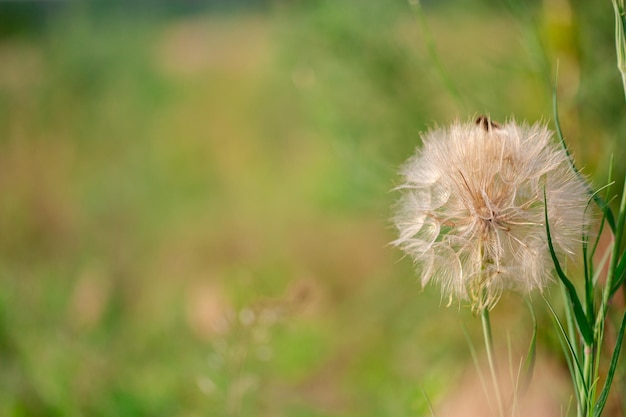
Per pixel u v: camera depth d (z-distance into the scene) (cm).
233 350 266
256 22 836
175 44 873
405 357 345
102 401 317
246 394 302
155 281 496
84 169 662
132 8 836
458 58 339
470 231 131
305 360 380
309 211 541
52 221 583
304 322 394
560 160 133
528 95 287
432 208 136
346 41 370
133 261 529
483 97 307
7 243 559
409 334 345
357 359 379
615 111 253
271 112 679
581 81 260
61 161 662
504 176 131
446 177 135
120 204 594
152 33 830
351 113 366
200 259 524
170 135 707
